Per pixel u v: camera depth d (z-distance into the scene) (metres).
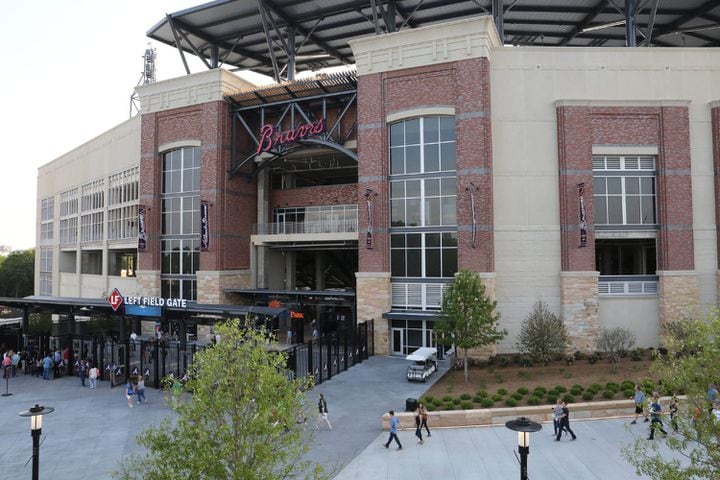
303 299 39.78
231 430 9.98
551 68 33.84
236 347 10.73
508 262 33.31
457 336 26.75
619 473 16.06
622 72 33.69
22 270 98.31
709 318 11.03
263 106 41.56
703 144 33.44
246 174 44.44
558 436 18.83
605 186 33.66
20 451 18.84
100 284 54.59
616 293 33.22
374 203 35.16
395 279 35.00
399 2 42.03
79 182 60.09
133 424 21.81
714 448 9.95
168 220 44.53
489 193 32.31
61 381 29.95
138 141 48.47
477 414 20.67
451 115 33.62
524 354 31.02
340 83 38.28
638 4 38.50
